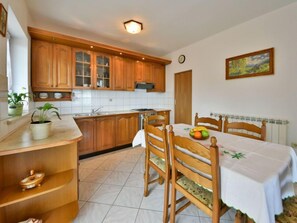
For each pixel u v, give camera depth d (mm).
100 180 2086
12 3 1501
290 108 2154
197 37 3232
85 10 2244
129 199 1710
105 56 3268
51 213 1358
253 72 2506
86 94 3318
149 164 1750
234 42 2768
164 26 2736
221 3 2092
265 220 773
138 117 3611
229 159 1086
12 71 2109
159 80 4301
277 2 2078
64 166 1431
